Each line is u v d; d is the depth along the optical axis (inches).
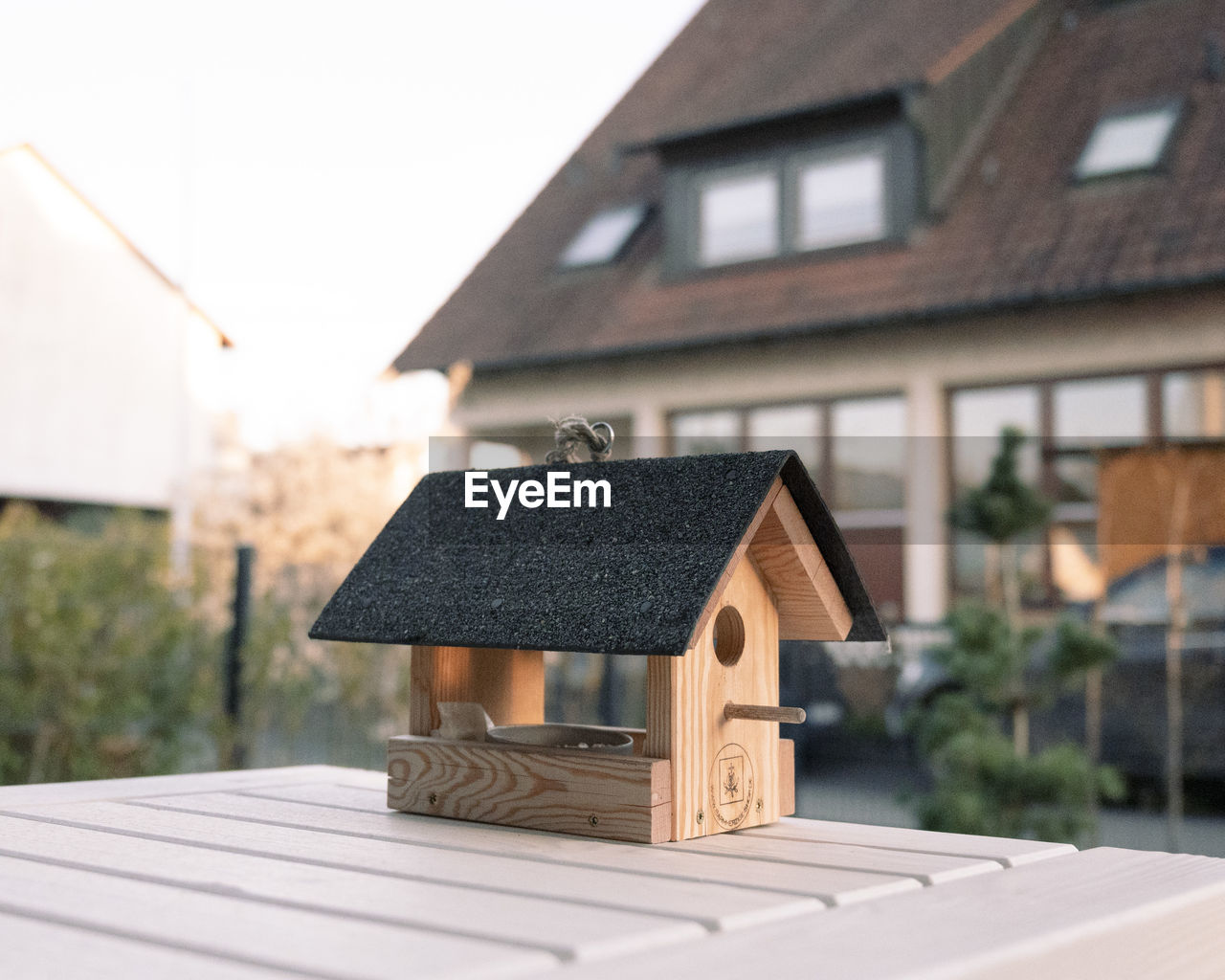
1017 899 36.6
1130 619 234.8
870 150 344.5
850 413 335.3
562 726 55.6
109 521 237.1
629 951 29.4
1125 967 34.4
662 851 44.3
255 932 30.4
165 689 180.4
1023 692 174.2
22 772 168.7
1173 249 281.6
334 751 207.6
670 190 381.1
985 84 360.8
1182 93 325.7
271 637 186.9
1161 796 229.8
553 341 380.2
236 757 166.1
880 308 315.9
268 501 278.2
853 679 255.8
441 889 36.3
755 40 432.8
